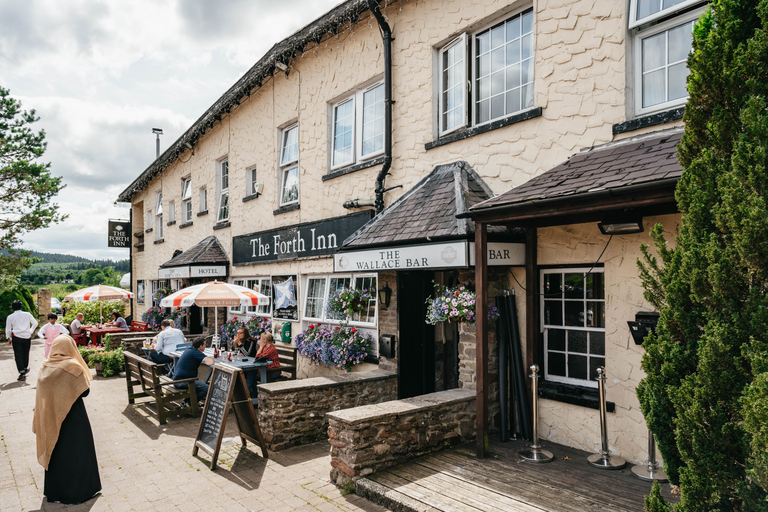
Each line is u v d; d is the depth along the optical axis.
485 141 6.49
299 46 9.87
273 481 5.11
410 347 7.47
